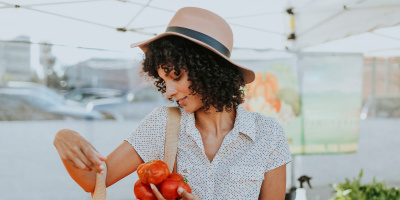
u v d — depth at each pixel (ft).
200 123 4.40
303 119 13.73
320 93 13.76
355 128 14.02
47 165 21.97
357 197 10.07
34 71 45.09
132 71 44.37
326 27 11.81
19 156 22.89
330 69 13.74
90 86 44.16
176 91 3.94
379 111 50.75
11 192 17.58
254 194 4.14
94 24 11.44
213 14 4.13
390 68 59.21
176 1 11.15
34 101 31.83
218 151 4.17
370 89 59.26
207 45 3.86
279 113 13.51
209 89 3.93
